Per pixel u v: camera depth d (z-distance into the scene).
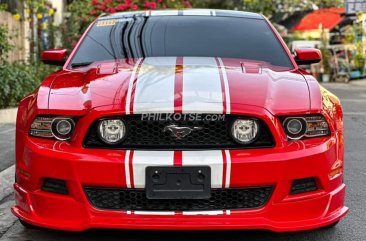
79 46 4.68
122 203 3.27
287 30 30.11
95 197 3.28
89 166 3.22
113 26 4.89
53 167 3.30
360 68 25.23
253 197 3.28
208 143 3.27
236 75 3.73
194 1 30.05
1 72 9.38
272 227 3.26
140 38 4.64
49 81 3.90
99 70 3.96
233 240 3.74
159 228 3.22
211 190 3.22
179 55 4.39
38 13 13.23
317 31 27.33
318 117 3.45
